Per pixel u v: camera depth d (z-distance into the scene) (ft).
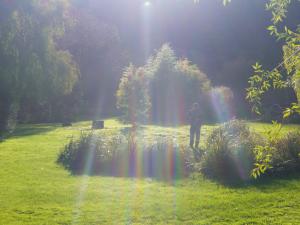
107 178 45.09
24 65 98.73
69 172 48.29
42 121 139.54
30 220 30.45
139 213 32.17
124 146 52.90
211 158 46.03
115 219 30.76
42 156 58.44
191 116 60.18
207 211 32.58
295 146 45.85
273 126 13.89
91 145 53.93
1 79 94.32
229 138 50.83
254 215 31.48
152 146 53.26
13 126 97.09
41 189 39.86
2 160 55.67
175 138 71.77
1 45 92.99
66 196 37.24
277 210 32.65
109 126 104.88
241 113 128.06
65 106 150.92
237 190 39.14
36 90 103.86
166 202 35.14
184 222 30.09
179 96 124.77
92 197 36.91
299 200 35.37
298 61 13.67
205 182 42.70
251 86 14.52
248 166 44.34
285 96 78.13
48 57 105.70
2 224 29.48
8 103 97.91
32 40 100.78
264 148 14.23
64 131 94.22
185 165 48.70
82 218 30.96
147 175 46.29
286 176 43.62
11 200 35.94
